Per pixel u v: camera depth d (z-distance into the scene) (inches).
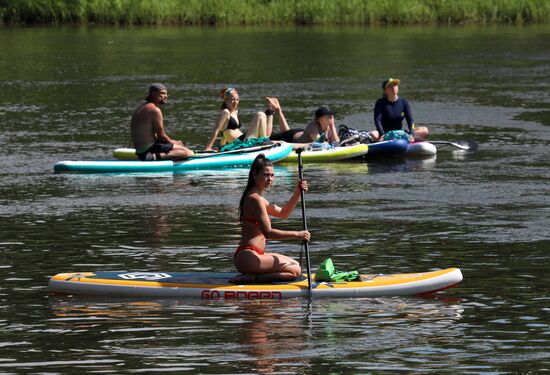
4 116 1838.1
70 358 611.5
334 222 995.3
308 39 3348.9
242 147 1384.1
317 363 601.9
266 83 2317.9
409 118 1480.1
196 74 2482.8
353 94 2132.1
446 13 4097.0
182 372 587.8
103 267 818.8
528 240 911.0
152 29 3811.5
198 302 721.6
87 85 2272.4
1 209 1063.6
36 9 3988.7
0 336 651.5
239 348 627.5
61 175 1284.4
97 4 3993.6
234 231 954.1
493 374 584.7
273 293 729.0
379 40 3314.5
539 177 1253.7
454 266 821.9
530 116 1840.6
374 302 723.4
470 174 1283.2
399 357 612.4
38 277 791.7
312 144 1424.7
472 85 2282.2
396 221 997.8
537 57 2842.0
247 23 4047.7
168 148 1330.0
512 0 4128.9
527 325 671.1
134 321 680.4
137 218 1015.6
